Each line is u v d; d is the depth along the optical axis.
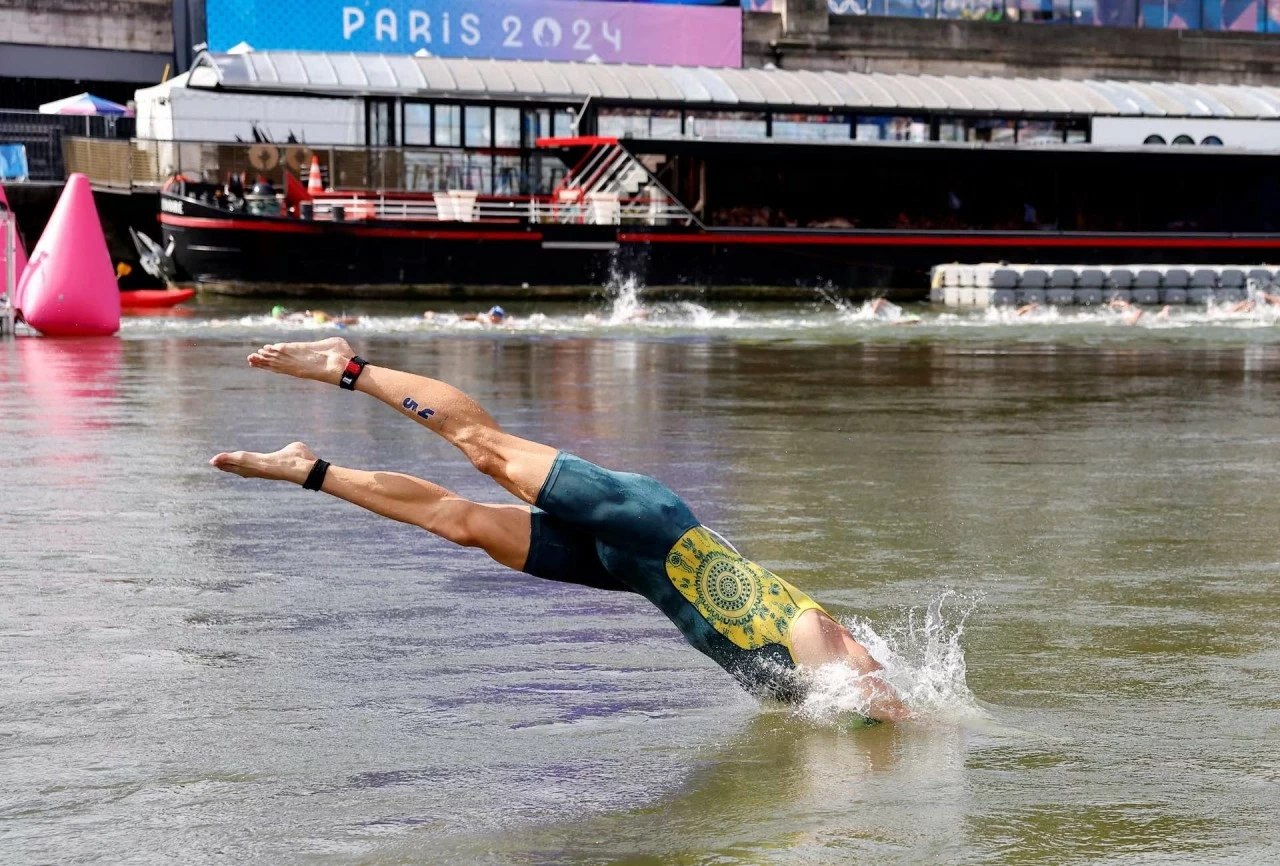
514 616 6.21
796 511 8.73
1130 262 41.28
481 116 39.44
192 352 20.64
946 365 20.58
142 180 38.09
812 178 39.53
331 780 4.24
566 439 11.95
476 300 37.38
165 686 5.16
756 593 4.80
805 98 40.69
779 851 3.70
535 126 39.81
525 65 40.06
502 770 4.33
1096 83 44.12
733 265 39.03
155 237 38.22
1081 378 18.58
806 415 14.03
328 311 32.62
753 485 9.70
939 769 4.34
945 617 6.22
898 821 3.91
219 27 42.84
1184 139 42.94
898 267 40.09
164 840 3.79
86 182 23.64
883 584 6.84
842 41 49.09
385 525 8.19
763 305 37.66
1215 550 7.68
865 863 3.62
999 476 10.22
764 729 4.72
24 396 14.69
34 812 3.98
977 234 40.34
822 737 4.64
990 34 50.47
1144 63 51.72
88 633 5.85
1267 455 11.41
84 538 7.72
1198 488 9.75
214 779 4.25
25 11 43.81
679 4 46.69
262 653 5.60
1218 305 38.91
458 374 18.16
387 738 4.62
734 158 39.00
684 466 10.55
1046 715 4.89
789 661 4.78
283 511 8.57
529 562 4.83
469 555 7.43
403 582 6.81
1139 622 6.16
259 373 17.52
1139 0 52.12
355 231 36.59
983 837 3.79
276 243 36.31
